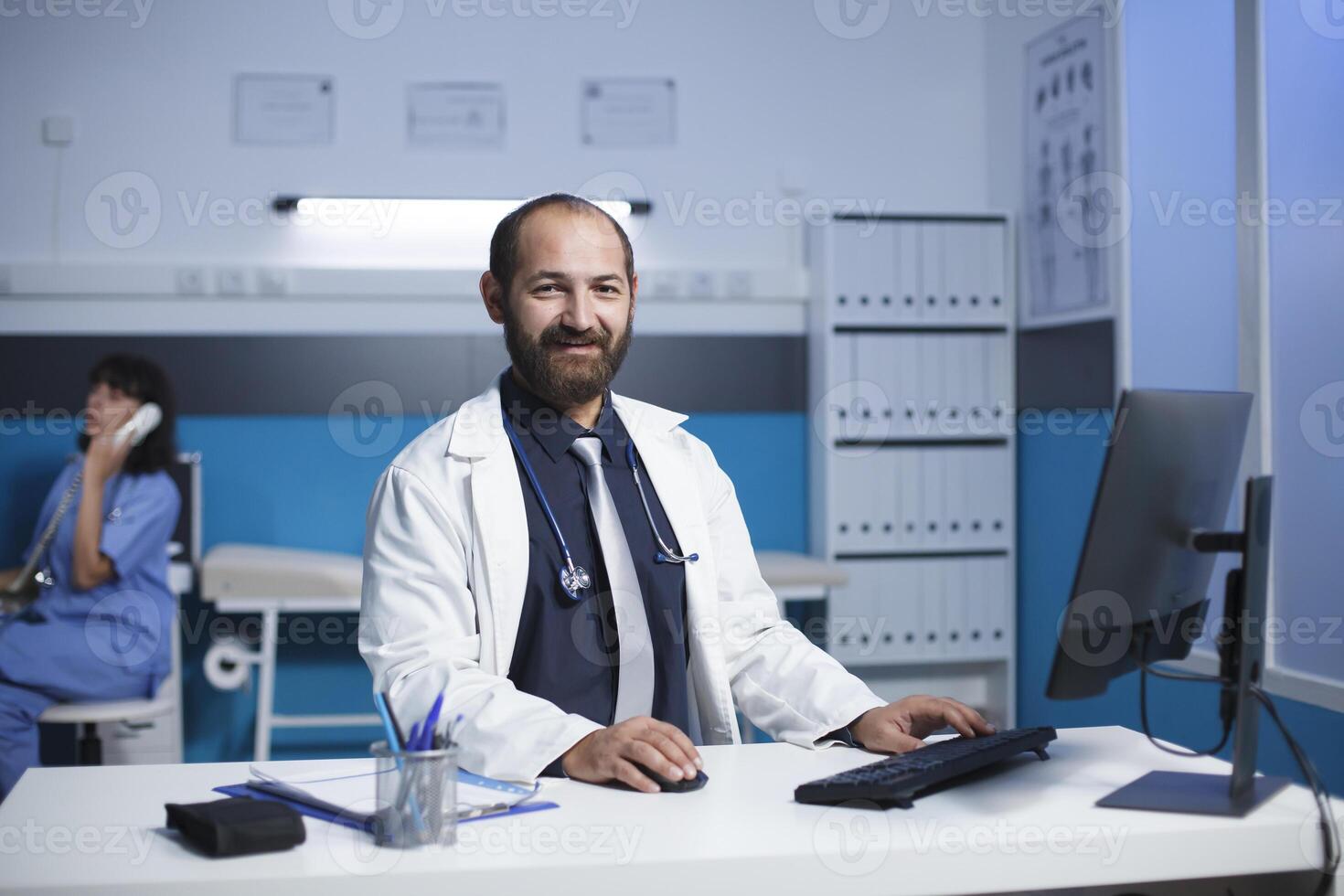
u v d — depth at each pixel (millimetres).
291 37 3857
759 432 4066
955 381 3869
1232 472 1246
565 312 1409
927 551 3887
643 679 1455
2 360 3721
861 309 3834
